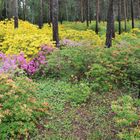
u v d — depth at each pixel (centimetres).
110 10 1755
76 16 6512
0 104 913
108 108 1044
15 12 2362
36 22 5575
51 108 1030
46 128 909
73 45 1612
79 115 996
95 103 1088
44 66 1362
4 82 1031
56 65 1336
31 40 1558
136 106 1036
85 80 1261
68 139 852
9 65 1222
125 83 1252
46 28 2723
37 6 5453
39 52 1440
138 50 1404
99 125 930
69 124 938
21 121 880
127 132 860
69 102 1088
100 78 1236
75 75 1308
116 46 1486
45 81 1288
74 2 6312
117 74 1283
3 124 859
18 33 2008
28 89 1085
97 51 1399
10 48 1542
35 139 849
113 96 1150
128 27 4281
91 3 6419
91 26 4147
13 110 905
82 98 1098
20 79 1135
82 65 1317
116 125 911
